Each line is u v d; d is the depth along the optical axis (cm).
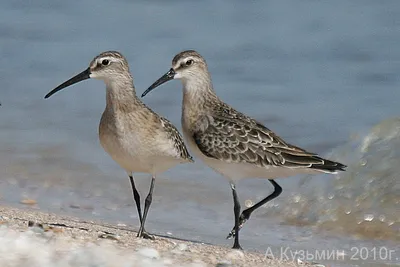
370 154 1762
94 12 2822
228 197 1648
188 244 1261
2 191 1636
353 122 2009
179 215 1548
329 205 1603
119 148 1348
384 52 2445
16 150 1870
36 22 2717
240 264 1152
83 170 1773
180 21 2730
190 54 1407
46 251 1055
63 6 2852
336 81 2277
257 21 2708
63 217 1438
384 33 2570
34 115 2073
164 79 1417
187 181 1716
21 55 2467
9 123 2023
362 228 1523
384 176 1675
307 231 1501
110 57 1361
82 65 2405
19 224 1225
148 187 1692
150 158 1349
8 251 1041
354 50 2469
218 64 2402
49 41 2578
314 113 2069
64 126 2012
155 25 2698
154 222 1494
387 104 2125
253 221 1549
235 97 2180
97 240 1154
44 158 1831
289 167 1331
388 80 2273
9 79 2305
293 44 2528
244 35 2608
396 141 1777
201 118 1391
